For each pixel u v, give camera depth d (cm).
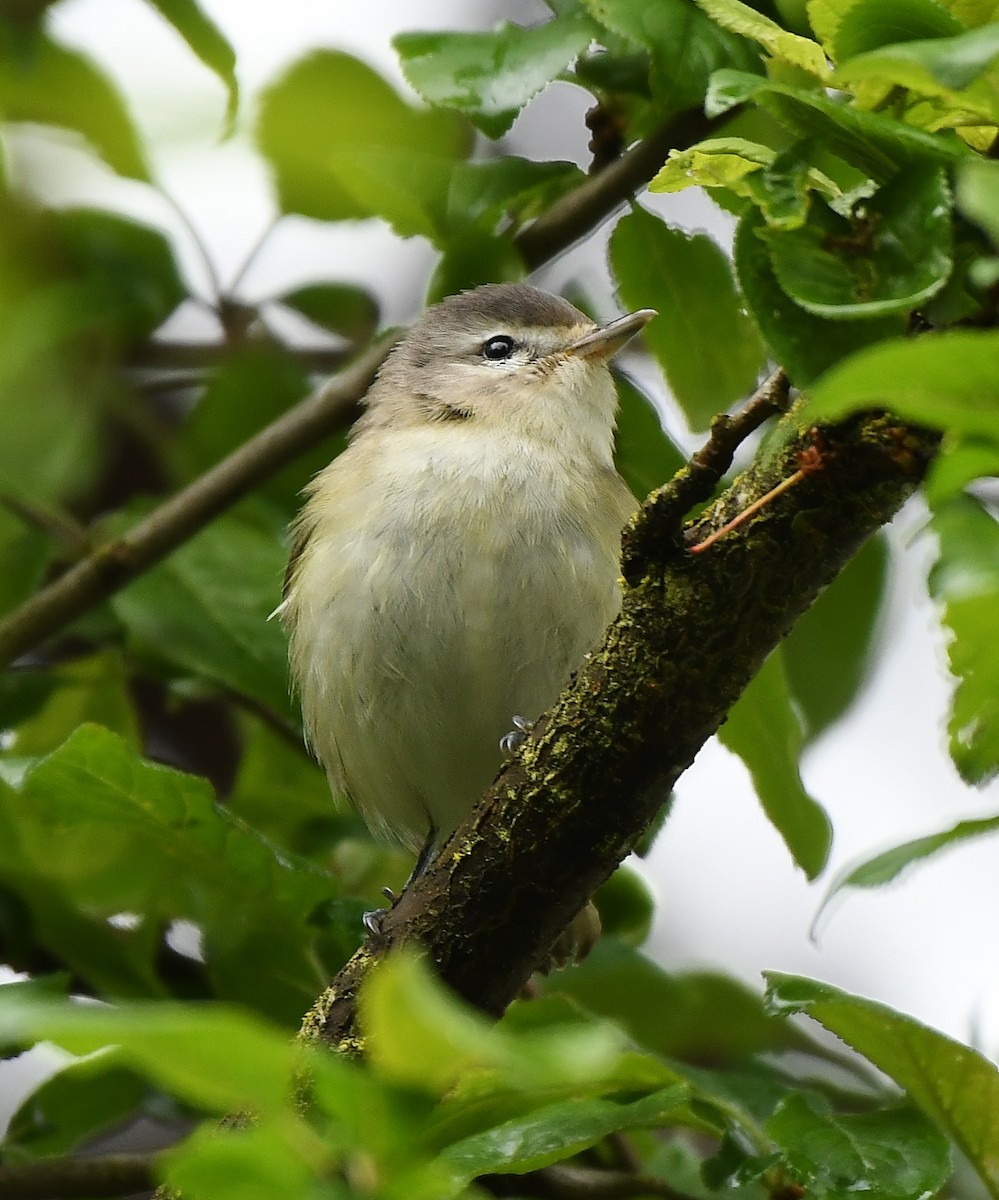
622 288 927
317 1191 374
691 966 1036
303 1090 443
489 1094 624
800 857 885
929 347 372
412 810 1051
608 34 816
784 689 856
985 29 469
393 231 921
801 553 603
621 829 651
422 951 668
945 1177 620
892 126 531
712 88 532
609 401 1047
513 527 971
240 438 1111
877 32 546
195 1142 393
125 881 895
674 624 618
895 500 591
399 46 811
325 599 988
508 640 968
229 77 921
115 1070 881
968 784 548
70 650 1210
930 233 536
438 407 1049
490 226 903
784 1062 997
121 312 1030
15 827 876
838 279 546
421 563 968
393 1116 376
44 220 1062
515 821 654
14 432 1060
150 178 1037
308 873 826
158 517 977
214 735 1281
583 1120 596
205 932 887
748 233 570
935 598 482
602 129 913
